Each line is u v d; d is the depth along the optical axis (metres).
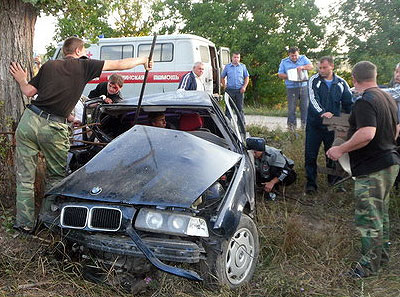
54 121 3.61
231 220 3.07
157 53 10.98
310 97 5.59
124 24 19.19
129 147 3.51
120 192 2.98
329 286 3.44
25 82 3.64
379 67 20.17
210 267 3.03
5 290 2.93
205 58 11.45
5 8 4.24
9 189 4.31
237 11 25.17
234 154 3.79
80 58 3.77
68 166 4.16
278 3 25.03
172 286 3.08
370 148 3.56
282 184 5.64
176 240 2.87
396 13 21.30
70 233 3.02
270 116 15.22
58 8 4.46
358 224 3.67
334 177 5.95
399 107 4.98
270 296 3.25
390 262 3.90
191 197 2.92
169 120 4.42
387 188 3.64
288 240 4.03
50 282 3.04
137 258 3.04
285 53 24.42
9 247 3.49
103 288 3.04
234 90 9.94
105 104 4.38
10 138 4.33
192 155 3.42
